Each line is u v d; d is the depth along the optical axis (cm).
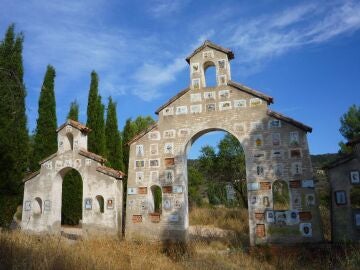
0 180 1981
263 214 1698
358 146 1596
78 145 2038
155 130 1958
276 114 1764
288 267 1410
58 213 2044
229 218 2902
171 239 1797
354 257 1345
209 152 3978
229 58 1970
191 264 1362
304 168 1680
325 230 2014
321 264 1438
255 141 1780
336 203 1594
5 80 1489
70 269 996
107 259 1174
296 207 1658
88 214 1916
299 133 1723
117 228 1855
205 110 1889
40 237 1650
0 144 1962
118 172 1925
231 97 1864
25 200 2072
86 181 1964
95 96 2934
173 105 1952
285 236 1645
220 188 4622
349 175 1592
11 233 1562
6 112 1928
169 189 1862
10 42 2033
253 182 1742
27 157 2155
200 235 2197
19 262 1000
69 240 1848
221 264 1364
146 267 1177
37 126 2619
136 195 1906
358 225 1540
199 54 1959
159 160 1914
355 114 3020
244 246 1772
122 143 3338
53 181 2038
